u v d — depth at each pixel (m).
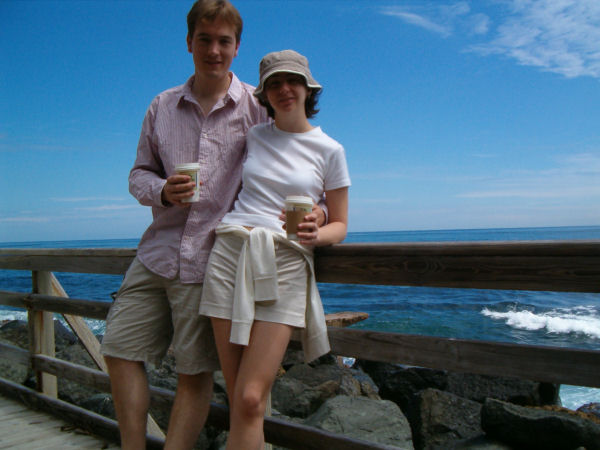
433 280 1.71
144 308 2.05
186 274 1.91
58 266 3.05
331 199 1.85
